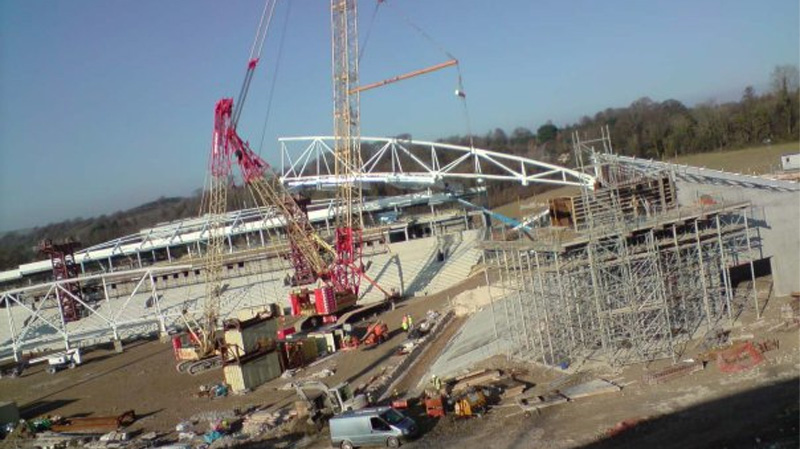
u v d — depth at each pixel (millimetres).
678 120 159750
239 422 45406
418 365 51688
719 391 32781
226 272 104312
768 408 29734
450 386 42344
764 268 57125
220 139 76000
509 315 52188
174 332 92375
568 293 44375
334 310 79375
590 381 37719
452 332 60031
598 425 31688
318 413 40812
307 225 89188
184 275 105438
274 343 59688
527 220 85562
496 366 44125
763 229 46938
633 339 40000
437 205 128375
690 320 44094
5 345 97188
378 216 122188
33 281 128250
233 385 55469
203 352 71250
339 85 84438
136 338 95938
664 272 42375
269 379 56906
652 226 40438
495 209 140875
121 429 48906
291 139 110750
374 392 44594
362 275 90438
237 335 58812
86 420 50969
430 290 89875
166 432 46156
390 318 75938
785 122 138250
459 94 81875
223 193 78188
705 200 47281
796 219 46969
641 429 30281
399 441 34094
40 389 70938
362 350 60969
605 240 40969
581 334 42812
